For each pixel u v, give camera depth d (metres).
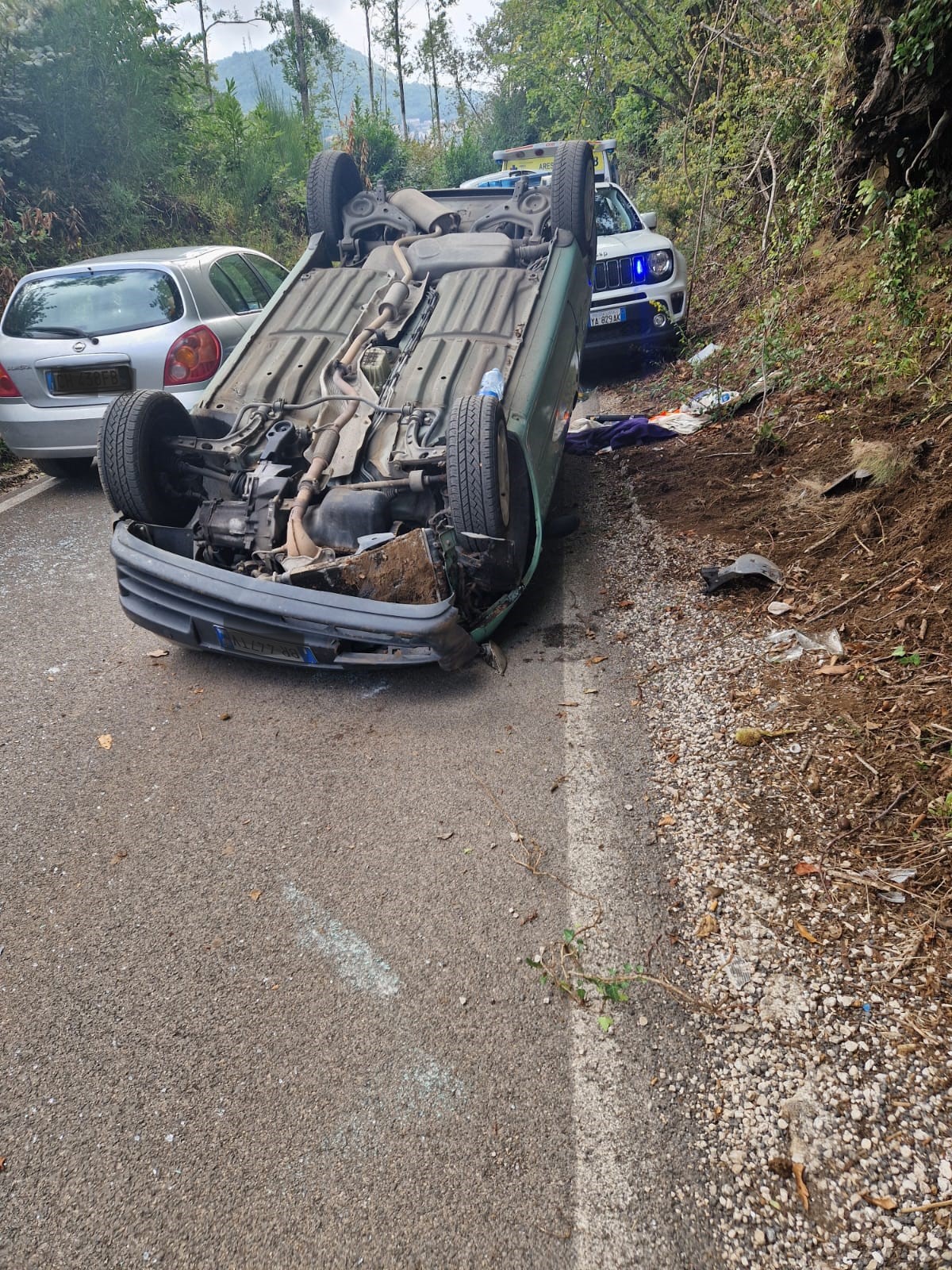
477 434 3.97
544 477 4.84
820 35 7.48
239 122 17.42
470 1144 2.23
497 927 2.88
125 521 4.54
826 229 8.71
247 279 7.99
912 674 3.71
